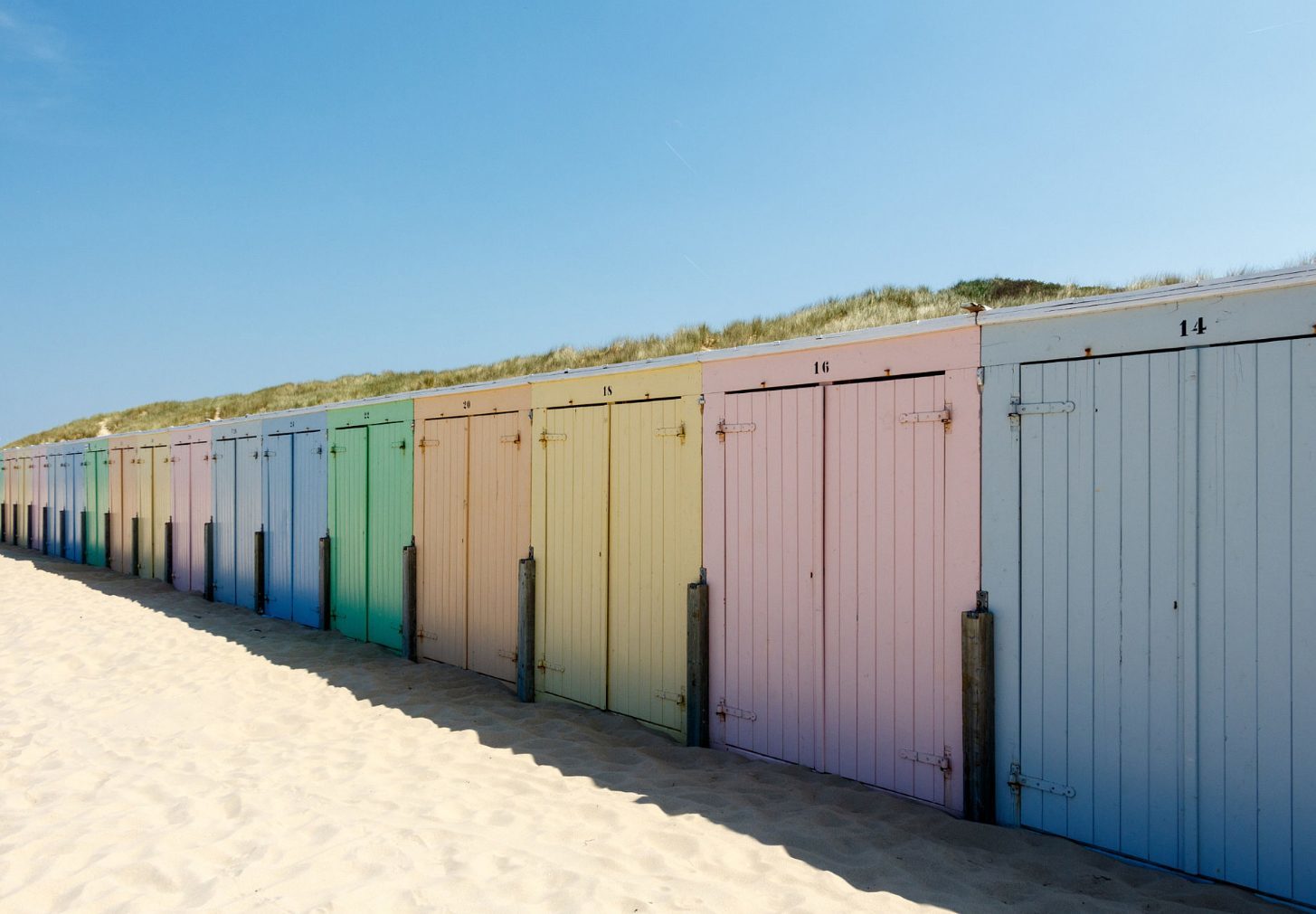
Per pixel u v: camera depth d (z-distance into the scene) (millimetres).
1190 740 4000
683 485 6574
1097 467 4344
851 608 5410
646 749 6219
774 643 5855
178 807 4852
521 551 8234
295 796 5055
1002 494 4699
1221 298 3959
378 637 10344
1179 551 4062
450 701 7730
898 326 5160
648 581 6848
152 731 6648
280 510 12562
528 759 5949
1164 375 4129
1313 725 3656
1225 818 3893
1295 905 3678
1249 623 3844
